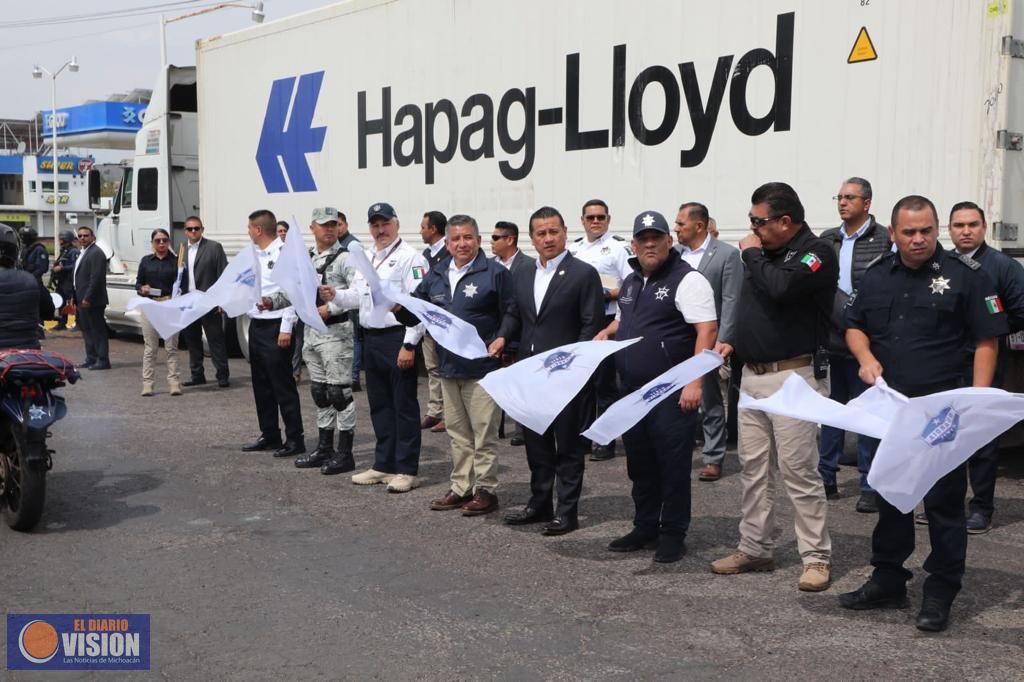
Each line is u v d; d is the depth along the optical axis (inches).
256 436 335.9
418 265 259.9
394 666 152.9
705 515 235.8
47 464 222.1
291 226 238.5
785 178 284.2
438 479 275.0
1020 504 245.3
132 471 286.5
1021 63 243.3
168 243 455.2
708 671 149.6
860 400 159.5
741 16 291.7
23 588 189.3
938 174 252.7
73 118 941.2
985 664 150.8
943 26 249.3
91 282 496.7
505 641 162.1
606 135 333.4
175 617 173.9
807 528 183.8
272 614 174.9
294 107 481.4
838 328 179.6
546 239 219.3
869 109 264.8
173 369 420.8
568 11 343.3
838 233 249.8
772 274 177.0
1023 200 248.5
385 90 425.7
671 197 315.0
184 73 579.5
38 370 217.9
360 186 445.1
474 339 229.5
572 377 190.7
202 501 253.0
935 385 165.3
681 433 197.2
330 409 288.0
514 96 365.4
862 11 264.4
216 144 542.0
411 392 259.8
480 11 376.5
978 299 162.2
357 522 233.3
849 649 157.0
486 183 380.5
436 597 182.9
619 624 168.9
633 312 201.6
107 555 209.2
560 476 223.0
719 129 299.6
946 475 160.4
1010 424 146.9
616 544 209.3
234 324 542.6
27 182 2561.5
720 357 178.9
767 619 170.2
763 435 188.2
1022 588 184.9
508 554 208.2
